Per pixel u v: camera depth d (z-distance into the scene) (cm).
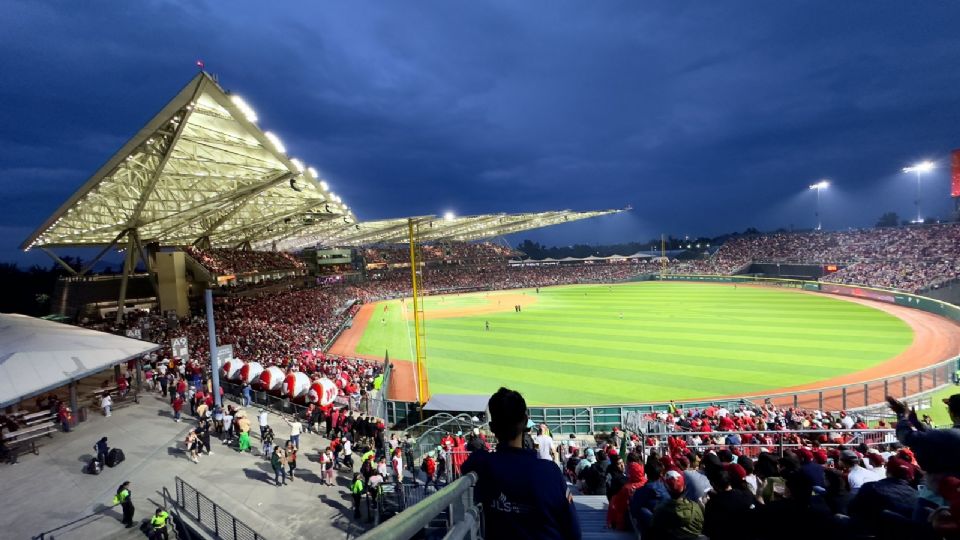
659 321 5234
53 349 2094
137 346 2414
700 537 429
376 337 4962
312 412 2103
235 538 1231
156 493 1499
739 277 9925
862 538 353
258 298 5988
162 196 3712
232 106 2277
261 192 3897
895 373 2952
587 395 2755
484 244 14775
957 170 8244
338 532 1320
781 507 391
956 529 225
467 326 5453
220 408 1988
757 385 2823
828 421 1645
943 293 5462
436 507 212
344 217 5862
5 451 1714
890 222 17962
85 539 1272
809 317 5116
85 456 1750
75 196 3045
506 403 286
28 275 9275
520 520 256
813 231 11762
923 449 300
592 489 1088
